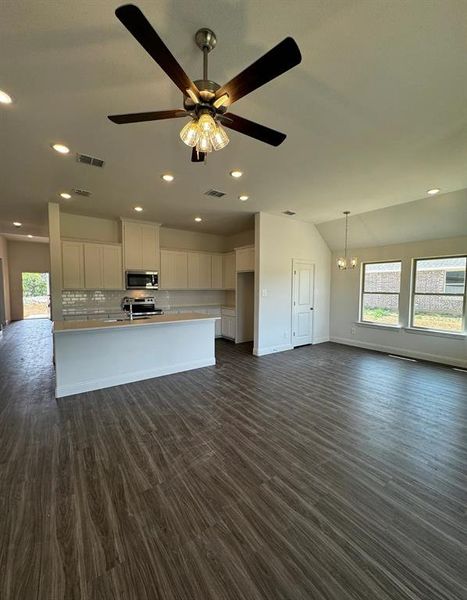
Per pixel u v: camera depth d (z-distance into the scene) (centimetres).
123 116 158
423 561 140
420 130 246
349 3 135
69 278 519
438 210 452
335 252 670
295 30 150
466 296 478
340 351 591
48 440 252
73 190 402
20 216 568
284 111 219
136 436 259
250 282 695
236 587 129
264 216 543
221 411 311
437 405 326
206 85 153
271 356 550
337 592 126
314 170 332
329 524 163
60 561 141
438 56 165
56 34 150
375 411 311
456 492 189
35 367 477
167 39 155
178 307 677
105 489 191
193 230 713
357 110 218
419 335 533
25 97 200
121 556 144
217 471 211
